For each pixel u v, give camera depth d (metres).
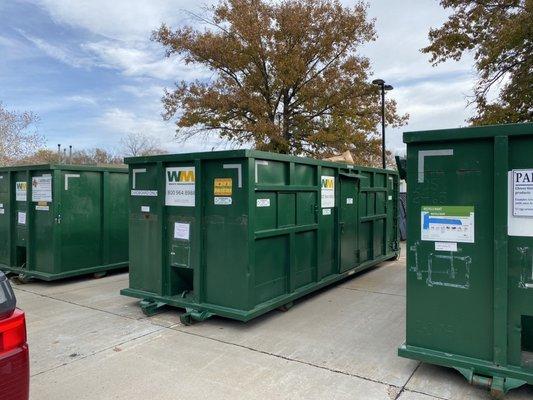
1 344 2.28
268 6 18.72
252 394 3.52
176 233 5.62
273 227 5.52
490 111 13.57
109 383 3.72
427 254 3.78
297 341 4.70
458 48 14.51
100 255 8.16
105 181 8.16
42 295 6.84
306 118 19.72
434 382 3.71
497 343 3.46
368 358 4.23
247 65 19.00
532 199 3.35
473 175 3.59
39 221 7.67
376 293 6.90
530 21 11.25
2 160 25.22
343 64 19.55
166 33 19.62
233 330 5.07
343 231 7.35
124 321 5.43
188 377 3.83
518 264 3.41
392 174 9.66
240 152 4.96
